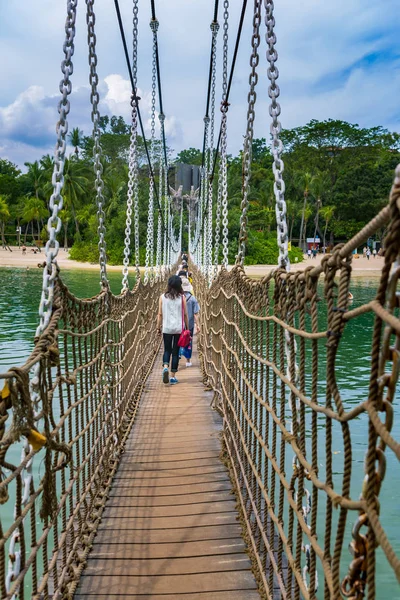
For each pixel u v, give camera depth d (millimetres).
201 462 4023
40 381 1951
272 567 2320
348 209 48250
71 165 45281
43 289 2215
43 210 53188
